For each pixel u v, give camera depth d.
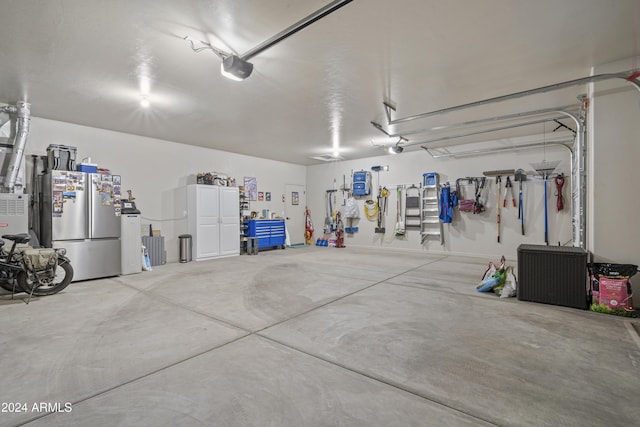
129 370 2.06
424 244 8.12
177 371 2.05
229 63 2.98
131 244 5.30
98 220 4.92
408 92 4.20
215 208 7.24
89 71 3.51
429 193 8.02
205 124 5.66
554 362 2.16
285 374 2.01
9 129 4.45
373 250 8.70
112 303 3.60
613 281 3.17
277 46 3.03
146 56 3.19
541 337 2.59
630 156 3.29
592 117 3.48
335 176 9.91
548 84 3.95
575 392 1.80
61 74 3.58
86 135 5.71
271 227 8.62
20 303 3.60
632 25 2.71
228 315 3.16
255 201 8.91
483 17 2.60
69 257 4.61
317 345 2.45
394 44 3.02
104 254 4.96
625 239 3.31
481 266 6.02
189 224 6.94
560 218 6.29
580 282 3.33
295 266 6.07
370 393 1.80
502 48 3.10
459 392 1.81
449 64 3.42
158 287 4.37
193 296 3.89
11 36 2.79
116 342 2.50
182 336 2.62
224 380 1.94
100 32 2.75
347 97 4.37
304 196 10.59
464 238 7.47
